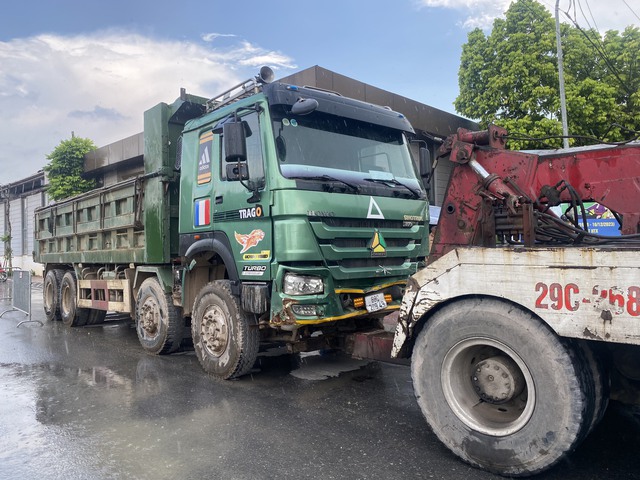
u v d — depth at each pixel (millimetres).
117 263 8117
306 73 12938
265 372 5918
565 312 2957
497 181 4016
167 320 6746
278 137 4918
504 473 3193
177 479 3287
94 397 5102
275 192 4758
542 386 3029
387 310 5379
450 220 4449
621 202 3895
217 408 4656
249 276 5141
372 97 14367
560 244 3854
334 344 5145
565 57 15086
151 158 6938
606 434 3859
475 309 3361
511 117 15672
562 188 4055
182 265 6289
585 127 14891
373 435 3941
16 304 11383
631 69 15211
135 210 7219
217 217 5605
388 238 5434
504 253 3229
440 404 3504
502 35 15852
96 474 3393
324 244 4820
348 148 5426
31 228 29219
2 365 6605
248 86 5574
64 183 20188
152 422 4340
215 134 5703
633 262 2762
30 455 3723
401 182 5781
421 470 3330
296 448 3721
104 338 8461
